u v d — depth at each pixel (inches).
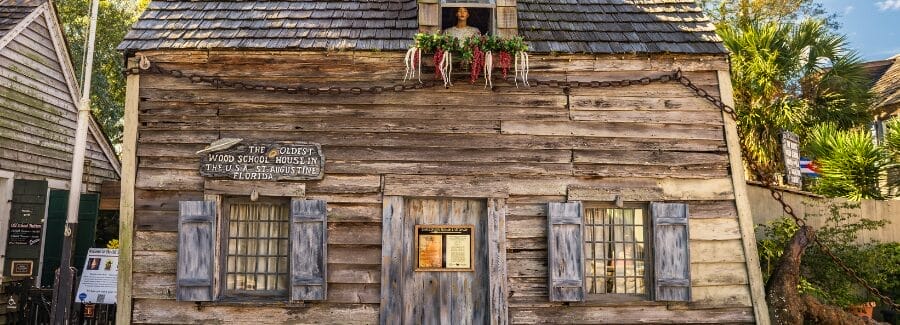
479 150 262.8
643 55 269.3
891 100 650.8
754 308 257.8
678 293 254.7
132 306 248.8
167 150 255.8
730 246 263.4
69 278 258.8
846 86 492.1
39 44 401.4
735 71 484.1
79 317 279.1
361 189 257.8
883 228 399.9
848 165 441.1
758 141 467.8
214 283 247.9
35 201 362.9
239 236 259.9
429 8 268.4
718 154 268.7
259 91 261.7
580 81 269.0
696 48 271.4
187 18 277.9
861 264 325.7
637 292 264.4
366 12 286.8
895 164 446.0
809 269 332.5
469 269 259.9
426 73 266.2
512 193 260.8
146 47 257.6
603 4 301.0
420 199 262.8
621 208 268.4
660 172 265.0
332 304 253.4
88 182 450.9
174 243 252.5
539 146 263.7
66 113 432.1
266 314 251.3
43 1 399.5
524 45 257.0
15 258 354.9
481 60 255.1
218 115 259.6
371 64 265.9
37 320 286.0
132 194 251.4
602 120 267.0
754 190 365.7
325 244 251.1
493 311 252.4
